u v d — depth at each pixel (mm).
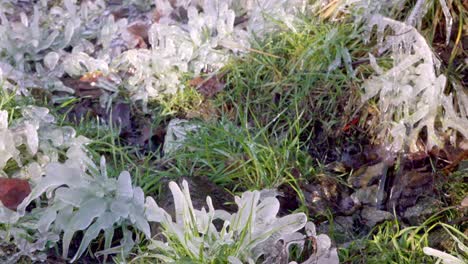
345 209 812
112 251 742
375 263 725
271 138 905
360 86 934
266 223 705
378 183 839
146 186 822
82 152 799
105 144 905
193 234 692
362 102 907
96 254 742
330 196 826
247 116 953
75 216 735
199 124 916
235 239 691
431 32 957
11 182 789
